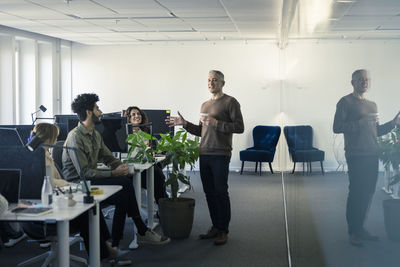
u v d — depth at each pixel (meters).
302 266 2.27
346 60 0.93
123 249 4.08
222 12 6.18
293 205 3.18
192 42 9.46
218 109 4.14
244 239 4.42
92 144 3.73
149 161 4.62
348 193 0.96
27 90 8.78
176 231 4.40
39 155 2.62
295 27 2.50
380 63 0.70
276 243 4.28
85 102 3.65
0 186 2.58
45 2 5.53
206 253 3.96
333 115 1.08
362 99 0.81
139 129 5.36
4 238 3.15
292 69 2.95
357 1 0.82
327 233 1.27
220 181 4.15
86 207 2.67
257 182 8.06
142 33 8.23
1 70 8.02
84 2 5.54
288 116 3.87
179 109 9.72
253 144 9.43
